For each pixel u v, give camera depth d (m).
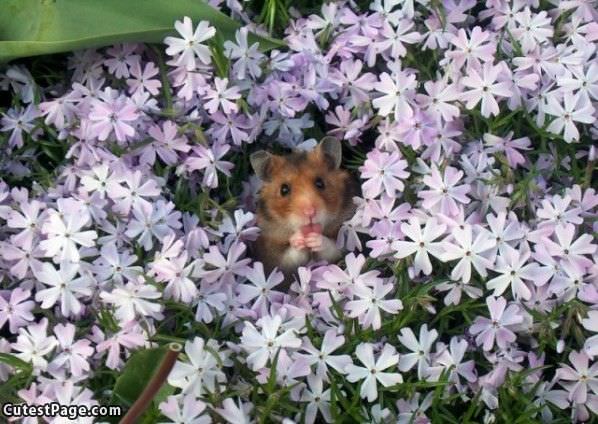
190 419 0.44
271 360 0.46
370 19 0.54
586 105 0.51
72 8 0.51
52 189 0.49
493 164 0.51
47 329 0.47
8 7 0.52
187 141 0.50
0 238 0.49
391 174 0.49
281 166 0.50
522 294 0.47
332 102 0.54
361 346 0.46
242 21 0.55
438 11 0.53
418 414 0.46
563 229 0.47
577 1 0.55
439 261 0.49
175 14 0.52
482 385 0.46
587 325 0.46
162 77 0.52
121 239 0.48
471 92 0.50
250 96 0.51
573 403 0.47
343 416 0.45
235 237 0.49
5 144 0.51
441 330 0.48
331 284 0.48
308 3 0.57
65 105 0.51
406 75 0.52
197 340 0.45
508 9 0.55
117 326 0.46
